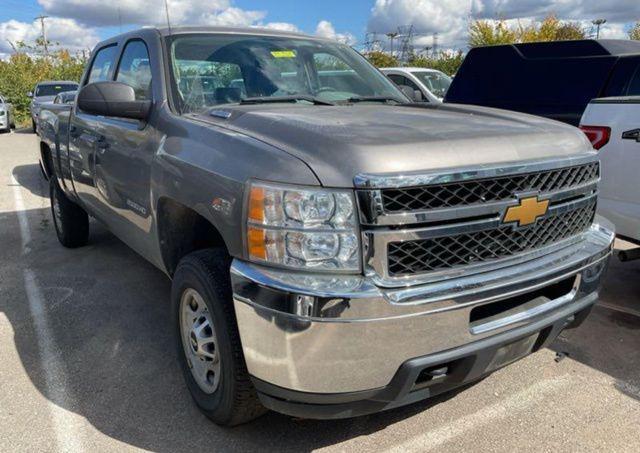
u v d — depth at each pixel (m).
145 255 3.68
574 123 6.34
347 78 3.92
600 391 3.15
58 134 5.13
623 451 2.65
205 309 2.73
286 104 3.23
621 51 6.23
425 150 2.22
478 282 2.26
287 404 2.28
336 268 2.11
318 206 2.11
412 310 2.12
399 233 2.11
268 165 2.24
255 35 3.85
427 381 2.30
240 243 2.27
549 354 3.58
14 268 5.21
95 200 4.38
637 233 4.09
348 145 2.19
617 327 3.97
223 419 2.70
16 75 28.55
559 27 27.64
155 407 3.00
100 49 4.76
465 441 2.72
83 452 2.64
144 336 3.81
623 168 4.13
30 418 2.90
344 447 2.69
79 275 5.00
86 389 3.17
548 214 2.49
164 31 3.62
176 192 2.79
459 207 2.20
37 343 3.72
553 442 2.71
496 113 3.06
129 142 3.47
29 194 9.04
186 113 3.16
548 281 2.47
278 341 2.14
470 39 27.53
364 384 2.16
